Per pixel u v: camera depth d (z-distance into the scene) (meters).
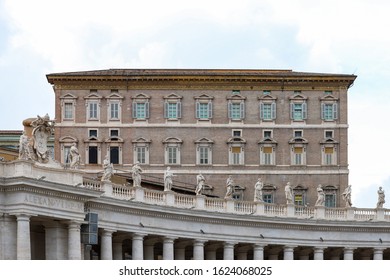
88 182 107.12
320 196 138.62
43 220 100.81
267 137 192.00
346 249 139.50
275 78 192.38
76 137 188.25
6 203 96.31
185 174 189.88
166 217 117.62
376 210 142.50
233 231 127.12
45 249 103.19
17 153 124.94
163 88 190.38
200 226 122.69
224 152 191.25
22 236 95.75
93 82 188.75
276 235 132.38
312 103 193.75
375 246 141.88
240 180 191.00
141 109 189.88
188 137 190.62
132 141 189.00
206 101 191.25
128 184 133.88
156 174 189.25
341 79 193.12
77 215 102.31
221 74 191.00
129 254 126.19
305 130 193.12
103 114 189.00
